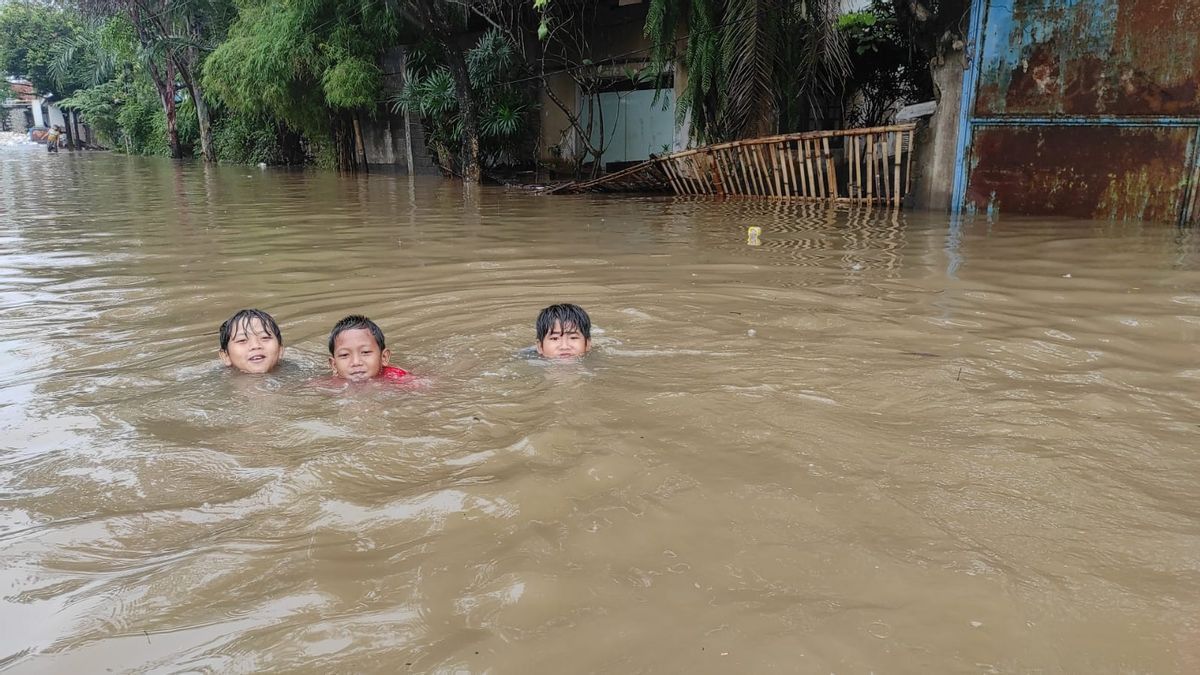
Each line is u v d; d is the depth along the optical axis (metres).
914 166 11.76
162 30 30.59
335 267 7.00
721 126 14.62
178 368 4.02
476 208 12.52
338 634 1.88
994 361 4.04
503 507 2.48
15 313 5.25
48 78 50.91
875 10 15.56
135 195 15.25
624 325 4.86
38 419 3.31
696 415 3.27
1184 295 5.54
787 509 2.46
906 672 1.74
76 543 2.33
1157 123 9.45
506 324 4.93
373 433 3.13
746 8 12.70
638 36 18.80
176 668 1.78
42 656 1.83
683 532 2.33
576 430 3.11
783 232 9.21
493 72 19.47
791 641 1.84
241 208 12.62
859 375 3.80
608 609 1.96
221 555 2.24
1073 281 6.11
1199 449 2.92
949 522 2.39
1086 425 3.15
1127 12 9.45
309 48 21.41
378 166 24.55
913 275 6.45
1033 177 10.55
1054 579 2.10
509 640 1.85
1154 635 1.87
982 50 10.63
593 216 11.20
